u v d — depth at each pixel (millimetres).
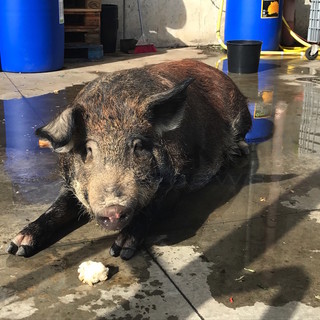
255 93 3061
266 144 2203
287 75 3617
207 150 1775
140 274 1244
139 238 1347
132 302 1134
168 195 1471
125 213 1123
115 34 4469
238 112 2057
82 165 1244
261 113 2646
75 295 1159
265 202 1646
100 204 1119
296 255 1332
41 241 1364
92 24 4020
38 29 3455
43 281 1212
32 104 2729
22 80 3322
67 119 1170
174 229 1474
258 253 1342
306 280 1223
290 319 1083
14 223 1477
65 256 1324
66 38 4207
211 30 5043
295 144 2201
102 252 1347
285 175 1867
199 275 1240
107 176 1158
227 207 1614
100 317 1084
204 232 1455
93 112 1241
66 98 2850
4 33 3496
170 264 1290
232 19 4473
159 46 4914
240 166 1964
